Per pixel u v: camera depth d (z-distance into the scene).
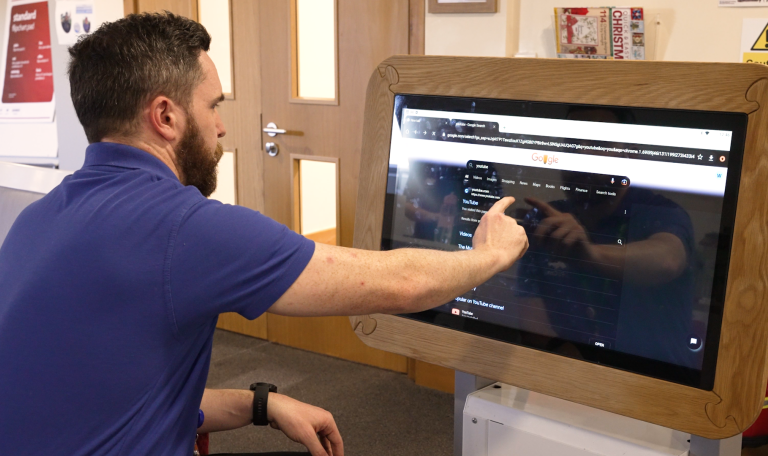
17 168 1.31
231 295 0.81
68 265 0.82
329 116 3.05
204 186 1.03
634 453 0.84
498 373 0.94
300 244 0.83
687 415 0.80
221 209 0.84
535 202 0.89
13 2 4.23
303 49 3.16
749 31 2.10
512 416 0.94
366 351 3.17
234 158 3.42
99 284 0.81
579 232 0.86
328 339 3.28
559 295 0.88
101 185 0.88
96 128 0.93
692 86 0.77
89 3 3.69
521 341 0.92
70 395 0.81
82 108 0.93
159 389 0.84
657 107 0.79
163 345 0.83
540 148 0.88
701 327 0.78
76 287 0.81
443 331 0.99
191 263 0.80
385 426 2.57
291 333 3.41
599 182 0.84
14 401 0.82
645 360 0.82
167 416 0.87
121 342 0.81
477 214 0.94
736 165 0.75
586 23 2.28
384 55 2.83
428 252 0.87
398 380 3.01
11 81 4.27
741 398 0.76
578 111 0.85
